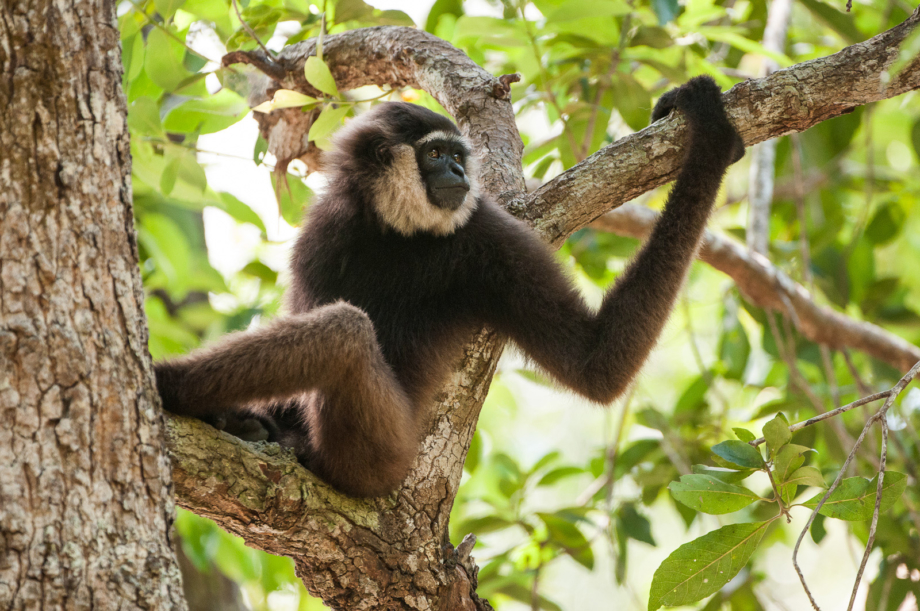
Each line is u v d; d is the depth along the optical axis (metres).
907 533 14.30
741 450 7.55
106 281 5.75
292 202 14.07
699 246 9.31
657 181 9.49
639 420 14.98
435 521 8.60
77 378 5.47
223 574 18.59
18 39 5.57
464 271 9.93
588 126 13.65
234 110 12.62
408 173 10.09
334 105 12.00
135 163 12.75
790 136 17.20
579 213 9.69
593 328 9.42
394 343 9.88
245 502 7.36
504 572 14.66
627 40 13.67
